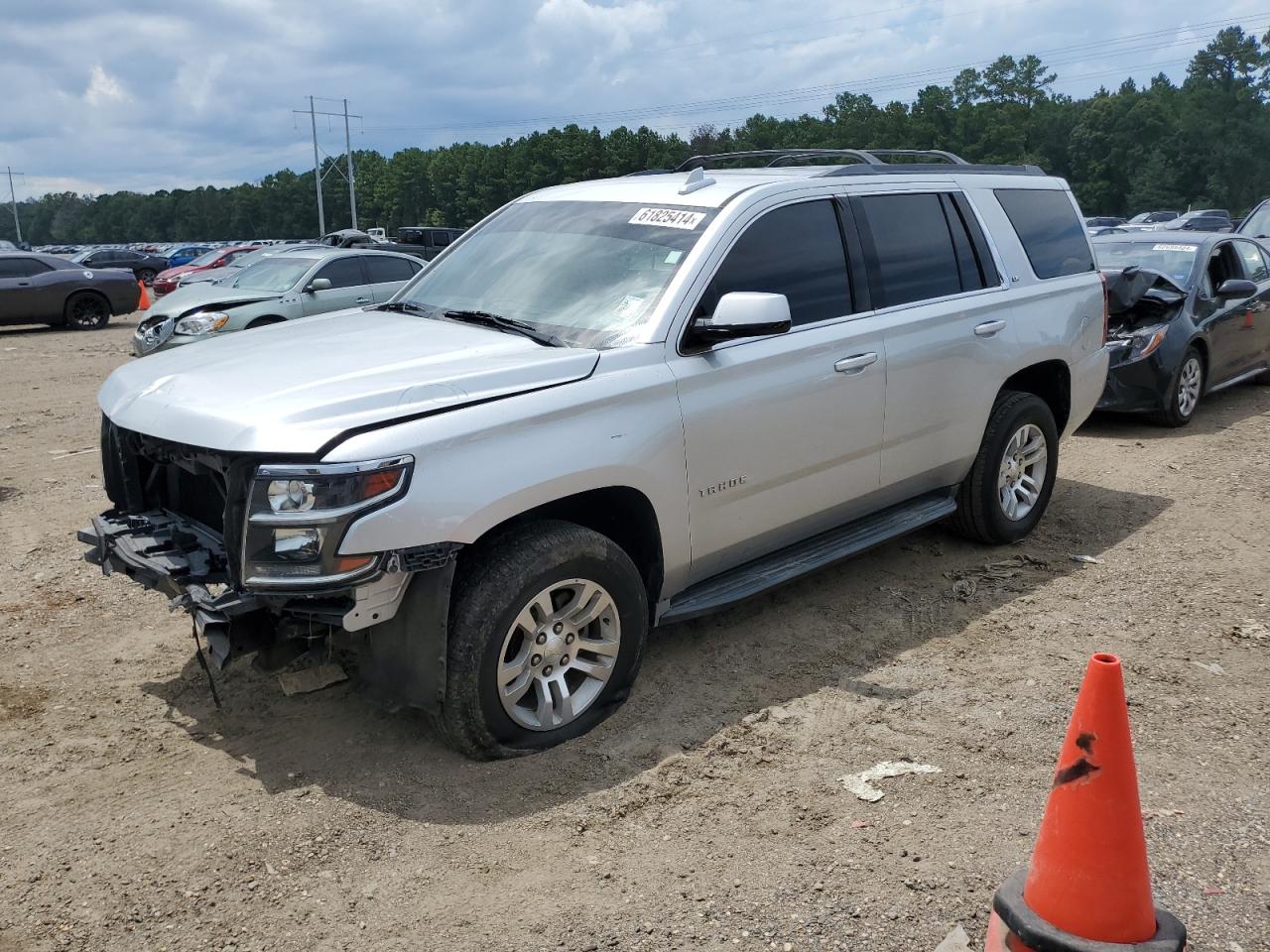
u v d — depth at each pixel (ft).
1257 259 34.94
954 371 17.02
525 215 16.62
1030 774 11.76
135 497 13.46
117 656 14.98
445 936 9.21
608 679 12.80
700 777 11.74
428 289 16.16
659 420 12.78
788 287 14.73
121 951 9.07
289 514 10.46
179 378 12.51
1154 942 7.99
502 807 11.16
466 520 10.99
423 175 483.51
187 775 11.84
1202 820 10.88
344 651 13.85
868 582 17.79
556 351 12.70
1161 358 28.91
